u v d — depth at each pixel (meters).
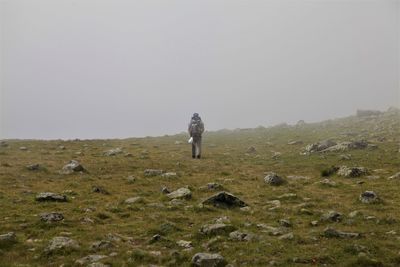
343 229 17.92
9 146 45.38
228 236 17.16
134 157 40.19
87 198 24.08
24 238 16.75
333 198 24.03
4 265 13.93
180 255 14.94
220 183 28.83
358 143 41.28
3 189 25.36
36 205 21.89
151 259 14.77
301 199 23.91
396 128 58.44
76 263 14.20
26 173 30.33
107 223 19.41
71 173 30.80
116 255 15.12
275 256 14.92
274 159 40.03
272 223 19.23
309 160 37.59
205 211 21.39
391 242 16.14
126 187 27.33
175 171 33.44
